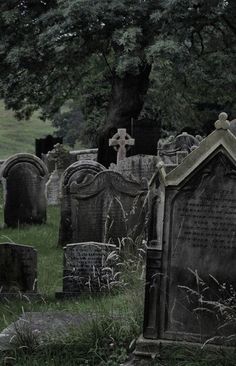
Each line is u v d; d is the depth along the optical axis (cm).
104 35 3100
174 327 634
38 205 1922
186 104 4312
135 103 3359
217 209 626
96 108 4453
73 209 1368
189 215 631
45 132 11369
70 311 792
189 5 2866
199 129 4378
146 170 1880
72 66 3475
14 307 902
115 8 2945
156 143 2616
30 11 3253
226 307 616
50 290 1048
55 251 1456
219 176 625
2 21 3244
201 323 630
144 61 2977
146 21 2989
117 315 702
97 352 645
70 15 2933
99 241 1342
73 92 4172
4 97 3597
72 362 641
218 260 627
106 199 1334
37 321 726
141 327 666
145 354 622
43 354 648
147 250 637
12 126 11481
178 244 634
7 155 9425
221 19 3238
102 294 955
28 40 3188
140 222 1287
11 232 1761
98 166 1631
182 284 633
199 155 625
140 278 760
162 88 3978
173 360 614
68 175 1603
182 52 2797
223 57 3306
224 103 4366
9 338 681
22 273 996
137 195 1311
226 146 620
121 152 2608
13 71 3334
